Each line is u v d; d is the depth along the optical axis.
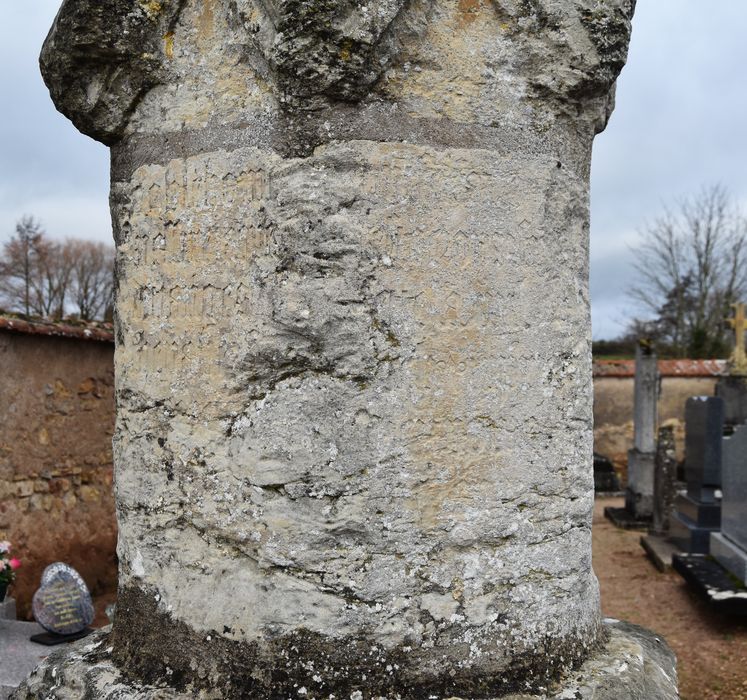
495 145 2.02
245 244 1.96
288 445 1.92
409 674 1.90
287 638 1.90
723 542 6.38
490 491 2.01
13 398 6.28
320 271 1.89
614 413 13.98
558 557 2.09
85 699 2.03
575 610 2.13
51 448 6.65
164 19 2.08
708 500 7.65
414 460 1.94
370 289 1.91
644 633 2.54
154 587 2.11
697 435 7.91
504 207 2.03
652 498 9.94
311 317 1.89
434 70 1.97
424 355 1.95
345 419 1.91
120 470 2.21
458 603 1.97
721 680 4.75
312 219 1.89
